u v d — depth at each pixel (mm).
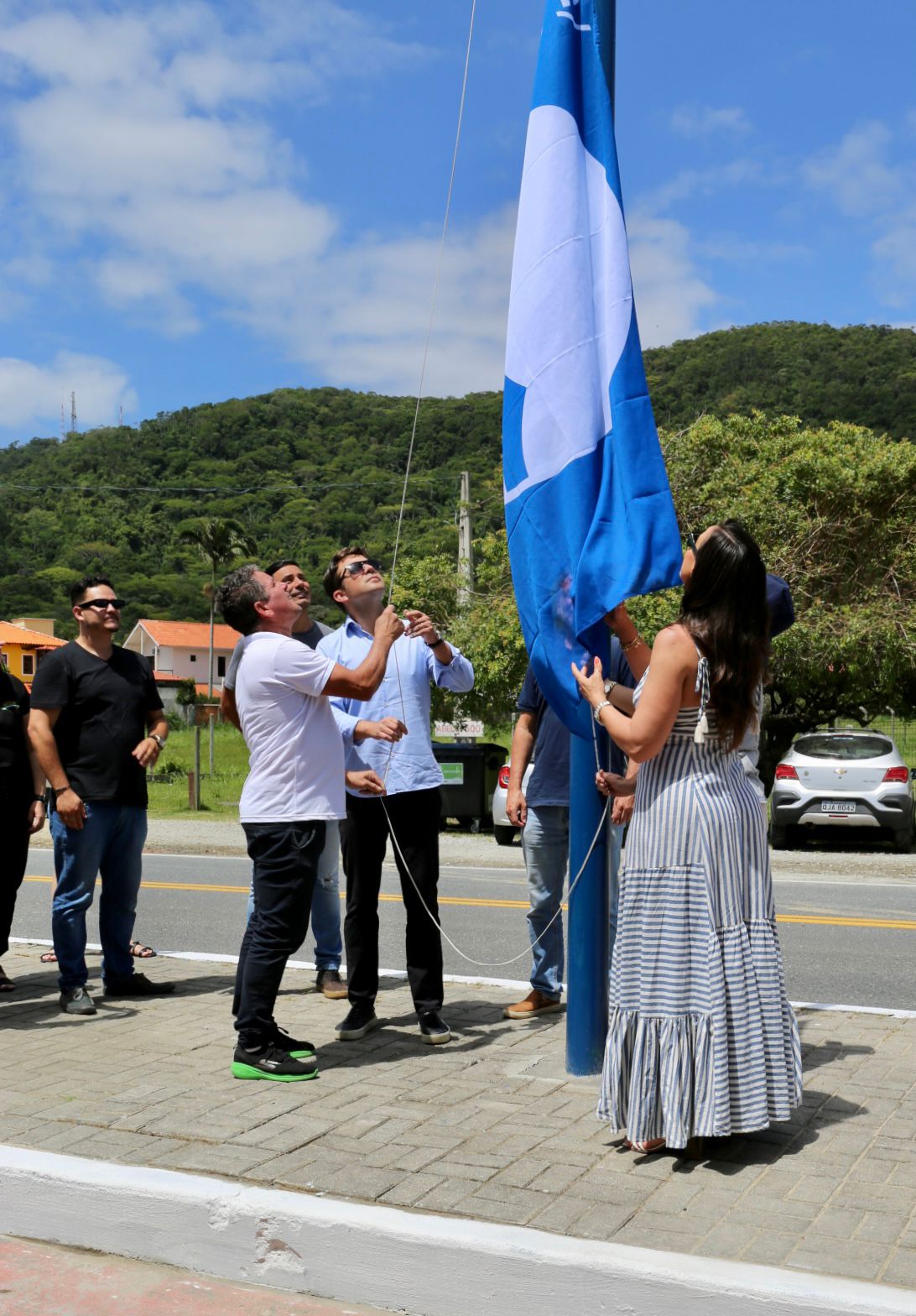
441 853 15516
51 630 77875
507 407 4785
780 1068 3900
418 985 5367
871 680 19328
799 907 10758
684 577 4383
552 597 4594
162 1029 5660
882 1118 4246
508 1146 3971
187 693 59969
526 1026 5660
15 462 96812
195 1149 3922
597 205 4793
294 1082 4723
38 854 16312
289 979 6906
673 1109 3760
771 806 15930
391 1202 3486
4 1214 3742
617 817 5133
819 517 19469
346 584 5711
